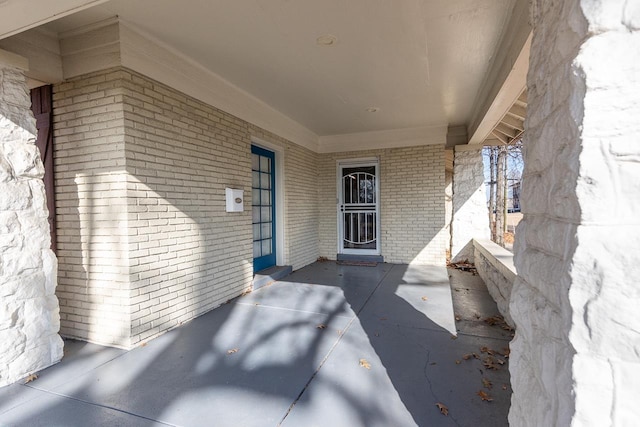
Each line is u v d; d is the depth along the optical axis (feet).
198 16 8.57
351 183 22.63
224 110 12.91
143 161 9.45
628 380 2.53
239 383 7.27
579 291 2.68
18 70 7.77
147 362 8.25
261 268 17.28
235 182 13.69
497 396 6.69
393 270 19.17
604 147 2.64
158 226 9.95
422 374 7.57
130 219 9.04
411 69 11.85
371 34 9.52
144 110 9.49
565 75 3.04
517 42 8.21
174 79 10.47
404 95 14.58
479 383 7.18
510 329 10.25
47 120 9.65
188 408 6.41
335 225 22.77
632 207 2.56
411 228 21.09
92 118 9.20
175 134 10.59
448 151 21.24
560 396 2.88
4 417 6.20
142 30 9.22
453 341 9.36
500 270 11.76
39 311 7.95
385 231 21.66
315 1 8.00
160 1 7.92
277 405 6.46
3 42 8.16
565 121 3.01
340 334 9.89
